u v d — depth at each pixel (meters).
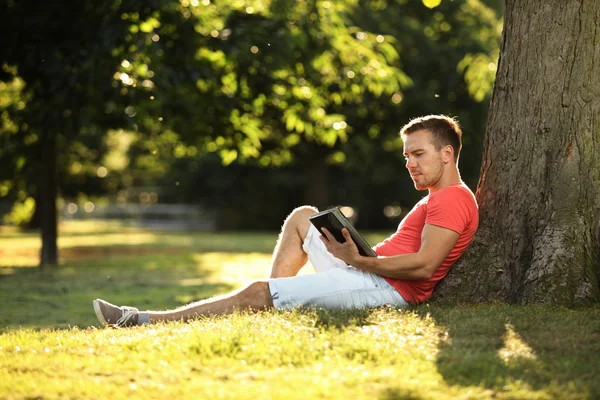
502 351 5.50
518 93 7.64
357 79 20.81
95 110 16.77
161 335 6.24
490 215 7.63
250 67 18.53
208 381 5.07
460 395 4.70
